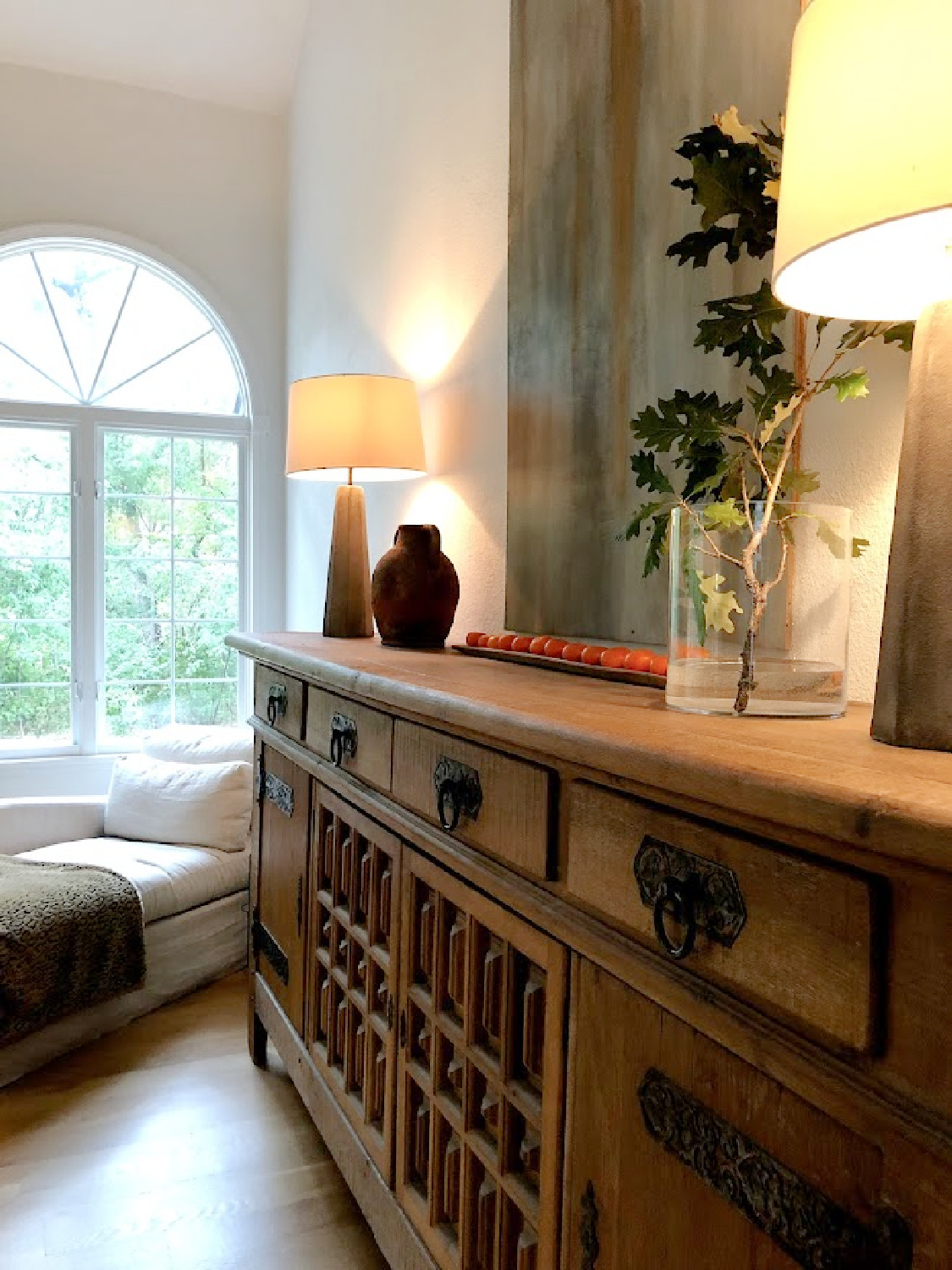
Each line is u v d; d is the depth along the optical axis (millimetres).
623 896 820
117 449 3809
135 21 3502
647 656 1268
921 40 647
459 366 2262
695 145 979
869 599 1088
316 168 3439
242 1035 2406
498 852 1045
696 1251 735
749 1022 668
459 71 2242
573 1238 909
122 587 3826
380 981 1460
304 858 1830
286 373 3918
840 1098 590
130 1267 1539
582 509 1675
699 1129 729
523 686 1195
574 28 1683
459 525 2273
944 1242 527
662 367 1457
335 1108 1627
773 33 1220
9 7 3375
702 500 1076
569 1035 920
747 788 615
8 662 3678
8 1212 1673
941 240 793
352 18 3039
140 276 3814
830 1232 604
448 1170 1207
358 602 2244
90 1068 2213
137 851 2826
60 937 2217
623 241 1555
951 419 725
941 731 692
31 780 3605
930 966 534
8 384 3645
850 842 542
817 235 708
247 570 3980
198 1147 1885
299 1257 1573
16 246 3547
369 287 2883
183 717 3936
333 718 1629
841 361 1126
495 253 2070
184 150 3762
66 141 3576
